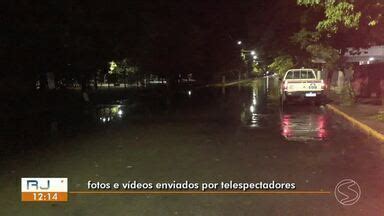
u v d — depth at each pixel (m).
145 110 27.69
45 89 37.56
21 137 16.53
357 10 17.03
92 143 14.77
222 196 8.26
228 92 49.03
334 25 18.72
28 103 30.84
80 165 11.12
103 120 22.36
